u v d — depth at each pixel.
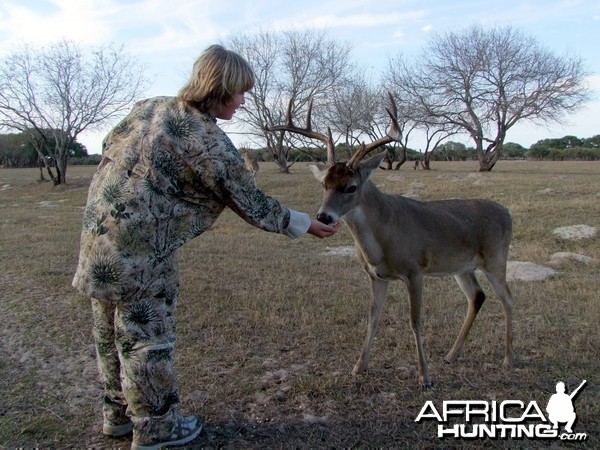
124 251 2.85
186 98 2.97
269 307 6.16
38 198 24.09
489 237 4.93
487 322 5.62
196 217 3.03
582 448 3.37
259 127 29.31
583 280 7.16
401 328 5.47
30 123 27.81
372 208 4.42
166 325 3.11
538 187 17.17
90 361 4.74
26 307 6.34
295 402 3.92
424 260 4.60
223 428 3.55
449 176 22.20
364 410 3.83
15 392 4.15
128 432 3.47
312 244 10.83
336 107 31.77
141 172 2.85
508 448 3.37
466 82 30.39
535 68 29.72
